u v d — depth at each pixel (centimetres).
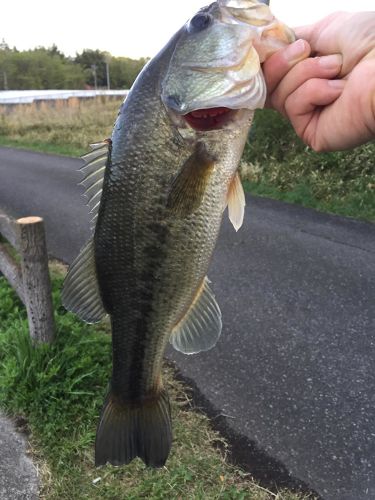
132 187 25
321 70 23
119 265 26
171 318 27
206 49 23
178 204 24
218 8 24
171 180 24
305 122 25
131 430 29
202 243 25
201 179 24
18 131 307
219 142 24
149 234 25
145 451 29
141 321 27
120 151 25
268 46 23
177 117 24
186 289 26
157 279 26
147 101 24
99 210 26
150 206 25
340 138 24
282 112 25
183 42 24
